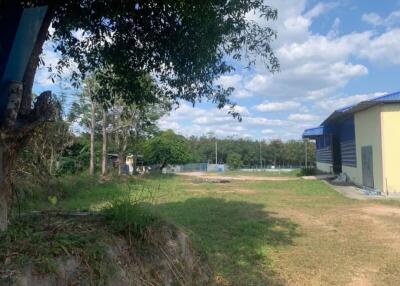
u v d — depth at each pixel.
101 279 3.67
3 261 3.31
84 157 26.91
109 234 4.27
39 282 3.30
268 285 6.17
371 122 20.00
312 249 8.34
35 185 13.15
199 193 19.12
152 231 4.75
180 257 4.97
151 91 6.43
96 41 5.86
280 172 46.56
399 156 18.42
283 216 12.31
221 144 78.94
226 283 6.13
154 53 5.98
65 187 15.81
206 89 6.46
